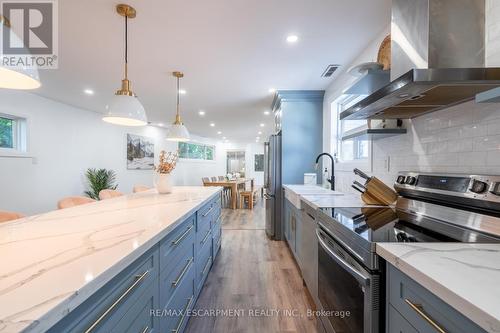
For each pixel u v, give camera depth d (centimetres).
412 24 130
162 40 228
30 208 406
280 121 411
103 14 188
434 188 136
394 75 147
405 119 176
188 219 177
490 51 114
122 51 250
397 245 89
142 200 214
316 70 299
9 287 58
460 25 118
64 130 468
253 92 390
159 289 120
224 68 293
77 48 243
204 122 672
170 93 395
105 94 405
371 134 181
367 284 94
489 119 114
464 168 127
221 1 174
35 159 413
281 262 302
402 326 80
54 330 54
